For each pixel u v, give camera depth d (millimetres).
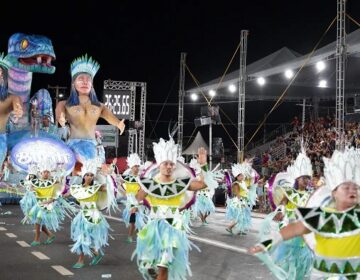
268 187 8484
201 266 9445
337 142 18094
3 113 23938
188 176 7016
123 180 13023
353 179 4672
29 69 25234
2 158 24016
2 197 24375
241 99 24031
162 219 6801
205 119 26969
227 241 12945
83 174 9516
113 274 8688
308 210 4684
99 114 25062
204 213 16703
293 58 24547
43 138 24188
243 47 24094
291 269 6691
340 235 4586
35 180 12094
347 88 26656
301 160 8328
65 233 14133
